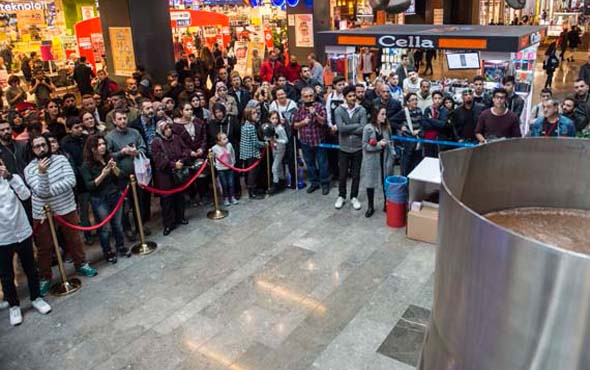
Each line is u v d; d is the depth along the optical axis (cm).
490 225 83
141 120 683
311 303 489
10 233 465
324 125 733
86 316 489
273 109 761
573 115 632
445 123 688
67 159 543
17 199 473
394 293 497
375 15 2012
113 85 1052
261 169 759
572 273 74
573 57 1939
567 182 123
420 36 850
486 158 120
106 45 1248
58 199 525
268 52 1673
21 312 499
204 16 1611
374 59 1362
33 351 443
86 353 438
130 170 606
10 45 1427
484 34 805
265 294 508
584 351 76
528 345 81
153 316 483
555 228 113
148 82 1000
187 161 656
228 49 1753
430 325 111
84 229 548
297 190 776
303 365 408
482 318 88
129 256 598
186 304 499
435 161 630
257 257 581
